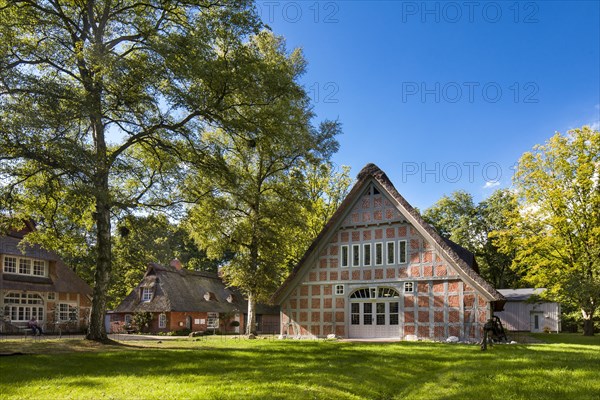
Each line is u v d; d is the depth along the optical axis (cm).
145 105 1777
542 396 970
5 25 1609
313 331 2698
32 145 1465
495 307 2645
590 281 2750
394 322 2512
